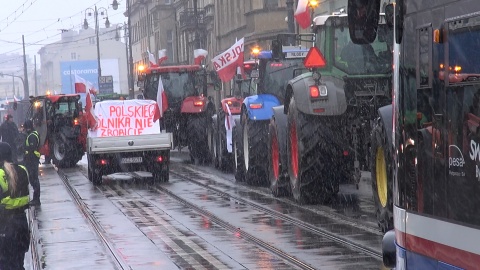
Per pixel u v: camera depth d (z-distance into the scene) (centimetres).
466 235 447
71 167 3472
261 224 1521
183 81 3328
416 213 506
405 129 522
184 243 1370
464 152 451
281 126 1853
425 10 495
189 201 1955
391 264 566
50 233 1561
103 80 7475
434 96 484
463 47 452
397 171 534
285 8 4331
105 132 2584
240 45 2722
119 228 1577
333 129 1591
